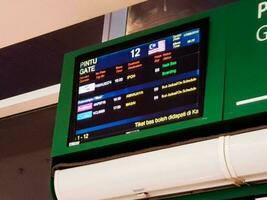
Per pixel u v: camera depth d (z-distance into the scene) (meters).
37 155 3.49
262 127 1.92
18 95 3.60
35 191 3.39
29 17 2.92
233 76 2.05
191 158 2.01
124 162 2.19
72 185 2.30
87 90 2.44
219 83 2.07
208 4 2.96
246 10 2.15
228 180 1.98
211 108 2.05
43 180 3.38
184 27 2.27
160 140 2.18
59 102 2.52
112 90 2.36
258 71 2.00
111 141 2.25
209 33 2.21
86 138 2.34
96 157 2.37
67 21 2.95
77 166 2.34
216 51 2.15
